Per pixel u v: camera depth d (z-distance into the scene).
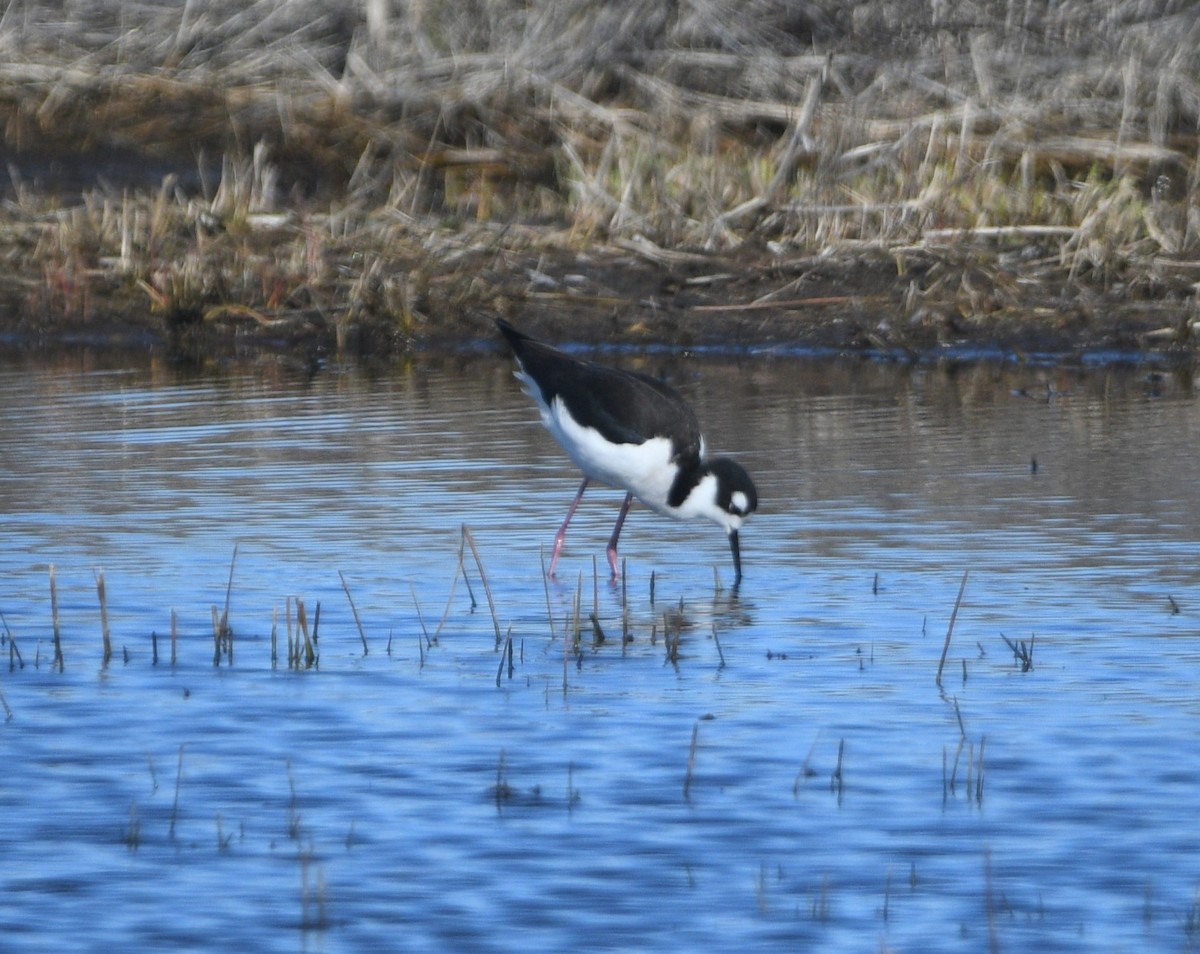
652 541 12.70
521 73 23.23
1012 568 11.55
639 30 24.03
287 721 8.91
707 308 19.73
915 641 10.15
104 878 7.18
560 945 6.64
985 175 21.30
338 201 22.00
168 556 11.91
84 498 13.40
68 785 8.09
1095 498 13.27
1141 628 10.27
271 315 20.22
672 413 11.94
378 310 20.09
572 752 8.48
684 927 6.77
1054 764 8.22
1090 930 6.71
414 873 7.21
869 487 13.71
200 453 14.91
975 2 24.22
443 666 9.82
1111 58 23.44
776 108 22.84
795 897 7.00
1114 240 19.83
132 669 9.72
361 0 24.52
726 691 9.35
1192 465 14.26
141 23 24.80
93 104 23.42
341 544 12.26
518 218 21.52
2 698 9.17
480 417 16.48
